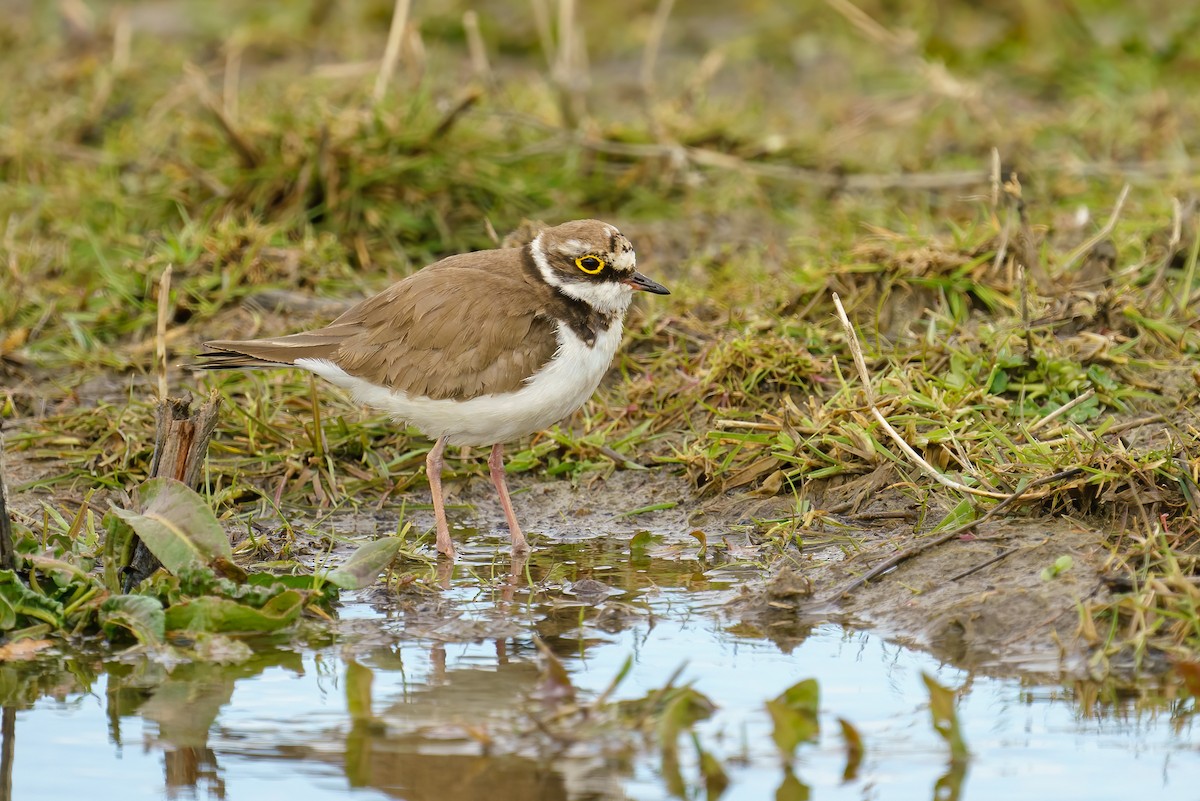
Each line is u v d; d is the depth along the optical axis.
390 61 17.75
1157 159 17.88
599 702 8.50
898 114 19.31
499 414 10.99
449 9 22.75
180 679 9.13
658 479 12.32
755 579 10.60
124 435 12.70
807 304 13.86
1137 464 10.53
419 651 9.52
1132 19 21.58
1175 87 20.23
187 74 19.22
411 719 8.52
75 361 14.09
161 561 9.77
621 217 17.30
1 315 14.58
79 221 16.50
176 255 15.04
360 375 11.08
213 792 7.72
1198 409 11.78
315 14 23.08
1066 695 8.75
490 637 9.73
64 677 9.16
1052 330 12.83
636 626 9.87
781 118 19.38
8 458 12.57
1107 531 10.38
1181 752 8.05
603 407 13.07
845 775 7.85
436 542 11.42
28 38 22.08
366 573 10.14
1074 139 18.53
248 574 9.98
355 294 15.10
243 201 16.31
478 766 7.96
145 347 14.13
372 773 7.90
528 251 11.36
